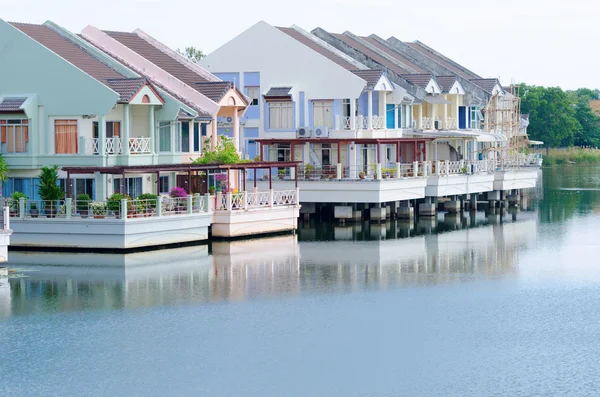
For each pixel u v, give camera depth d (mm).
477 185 114438
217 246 83500
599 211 116125
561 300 65500
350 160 103188
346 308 63125
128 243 77125
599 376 51250
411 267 76500
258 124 106625
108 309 62312
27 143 82312
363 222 101250
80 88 81062
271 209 89312
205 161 86688
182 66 97250
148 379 50781
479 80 131375
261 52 107062
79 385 50062
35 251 78562
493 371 51969
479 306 63906
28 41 82438
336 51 111438
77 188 81750
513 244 88688
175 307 62906
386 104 109812
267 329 58531
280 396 48781
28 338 56750
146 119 85688
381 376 51219
